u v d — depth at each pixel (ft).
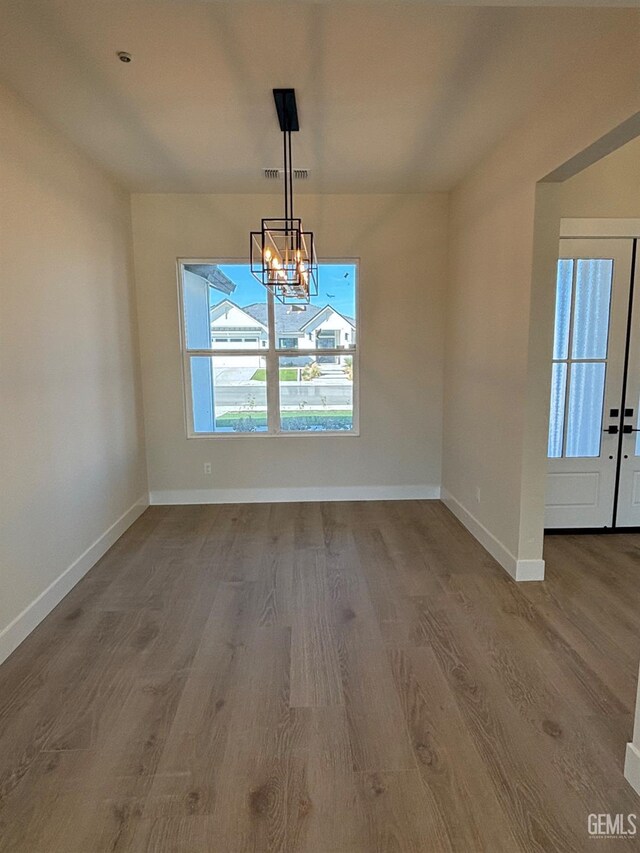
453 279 14.53
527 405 10.05
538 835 5.03
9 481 8.34
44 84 8.25
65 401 10.39
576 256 12.00
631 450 12.84
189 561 11.69
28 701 7.02
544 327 9.81
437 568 11.19
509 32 6.88
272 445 15.97
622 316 12.31
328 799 5.44
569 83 7.96
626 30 6.59
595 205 11.73
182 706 6.90
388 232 15.05
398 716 6.67
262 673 7.60
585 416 12.70
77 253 11.02
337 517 14.65
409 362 15.67
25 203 8.95
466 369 13.50
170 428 15.66
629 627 8.78
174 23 6.64
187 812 5.31
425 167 12.45
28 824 5.19
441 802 5.40
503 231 10.90
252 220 14.78
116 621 9.14
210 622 9.06
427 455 16.14
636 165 11.61
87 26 6.69
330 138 10.51
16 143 8.66
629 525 13.19
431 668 7.67
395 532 13.43
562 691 7.13
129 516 14.06
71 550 10.52
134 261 14.75
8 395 8.36
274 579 10.73
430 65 7.73
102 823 5.20
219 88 8.41
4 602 8.12
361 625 8.91
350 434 15.98
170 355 15.31
